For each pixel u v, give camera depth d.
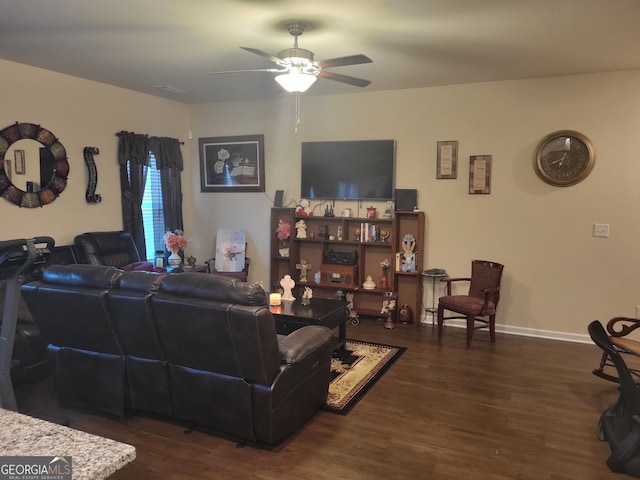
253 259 6.35
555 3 2.84
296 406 2.78
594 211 4.64
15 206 4.34
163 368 2.80
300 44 3.70
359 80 3.45
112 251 4.95
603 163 4.57
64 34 3.49
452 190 5.19
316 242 5.91
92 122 5.03
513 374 3.85
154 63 4.30
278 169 6.07
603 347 2.67
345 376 3.75
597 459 2.62
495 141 4.96
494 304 4.61
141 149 5.53
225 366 2.58
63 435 1.06
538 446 2.75
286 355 2.63
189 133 6.50
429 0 2.81
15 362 3.40
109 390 2.96
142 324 2.68
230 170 6.32
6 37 3.56
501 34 3.41
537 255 4.90
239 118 6.20
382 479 2.41
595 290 4.70
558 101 4.68
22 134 4.35
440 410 3.19
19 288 2.35
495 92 4.91
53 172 4.64
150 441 2.76
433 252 5.34
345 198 5.63
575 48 3.74
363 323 5.38
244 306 2.40
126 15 3.11
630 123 4.45
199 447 2.70
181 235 5.77
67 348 3.06
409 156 5.35
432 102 5.19
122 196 5.40
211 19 3.17
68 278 2.85
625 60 4.08
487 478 2.43
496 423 3.02
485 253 5.11
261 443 2.74
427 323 5.41
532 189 4.86
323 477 2.42
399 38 3.53
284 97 5.86
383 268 5.56
